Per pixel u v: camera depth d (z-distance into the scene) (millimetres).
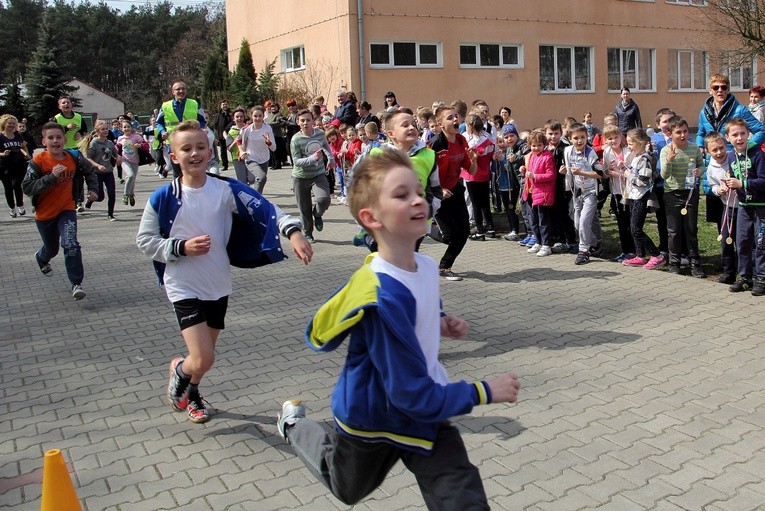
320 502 3871
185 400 4863
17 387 5746
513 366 5723
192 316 4504
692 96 31750
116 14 89375
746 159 7152
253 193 4602
